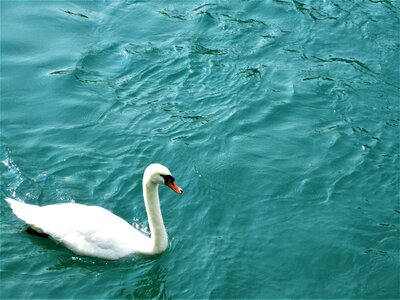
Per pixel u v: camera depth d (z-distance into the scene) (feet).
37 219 41.93
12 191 46.75
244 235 42.93
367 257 41.29
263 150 51.11
